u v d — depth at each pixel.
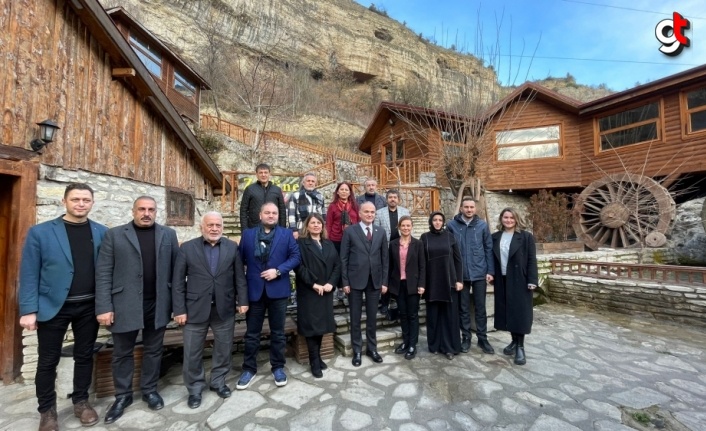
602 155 11.09
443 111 7.68
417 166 13.35
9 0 3.32
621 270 5.88
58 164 3.74
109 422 2.58
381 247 3.72
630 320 5.28
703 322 4.72
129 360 2.77
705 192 10.03
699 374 3.38
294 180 11.84
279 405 2.79
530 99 12.06
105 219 4.43
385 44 34.66
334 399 2.87
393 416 2.62
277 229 3.26
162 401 2.81
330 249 3.45
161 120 5.83
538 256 6.92
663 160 9.70
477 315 4.02
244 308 3.06
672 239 8.56
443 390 3.03
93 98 4.26
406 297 3.80
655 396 2.93
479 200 7.08
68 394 2.98
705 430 2.44
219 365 3.01
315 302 3.27
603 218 9.52
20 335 3.37
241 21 25.48
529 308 3.63
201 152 6.90
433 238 3.86
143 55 12.23
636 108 10.36
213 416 2.65
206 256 2.97
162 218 5.87
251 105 17.56
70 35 3.93
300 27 29.75
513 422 2.54
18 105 3.35
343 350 3.84
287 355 3.85
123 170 4.81
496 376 3.31
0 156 3.19
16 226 3.33
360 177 16.95
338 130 26.89
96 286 2.62
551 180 12.11
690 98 9.32
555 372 3.41
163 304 2.83
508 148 12.84
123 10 10.77
